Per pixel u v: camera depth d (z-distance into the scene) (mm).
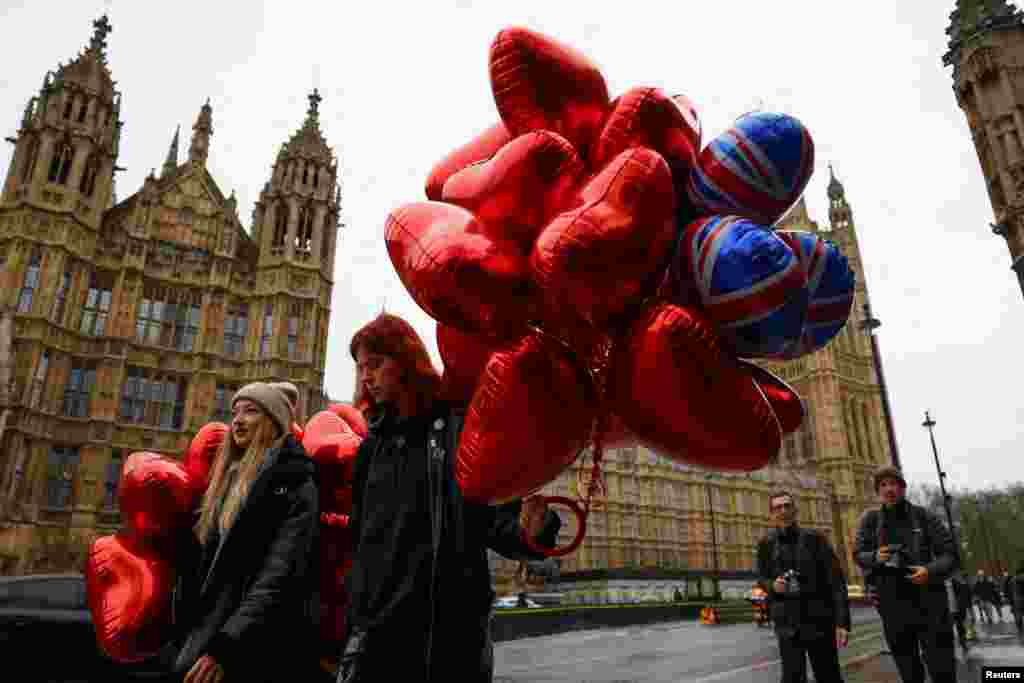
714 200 2354
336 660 2865
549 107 2402
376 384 2441
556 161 2145
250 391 3094
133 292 35625
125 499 3203
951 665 5184
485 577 2232
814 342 2703
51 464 31562
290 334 37875
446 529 2193
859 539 5801
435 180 2887
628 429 2557
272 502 2777
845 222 85625
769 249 2027
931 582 5230
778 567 5289
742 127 2357
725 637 18844
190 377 35812
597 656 13250
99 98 37469
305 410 36562
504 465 2006
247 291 38625
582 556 53031
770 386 2611
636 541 56531
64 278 33938
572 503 2342
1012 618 27000
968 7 25125
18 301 32156
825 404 77750
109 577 3133
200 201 39594
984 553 81875
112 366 33875
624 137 2301
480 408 2025
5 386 29672
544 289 2088
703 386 1974
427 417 2434
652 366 2002
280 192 40969
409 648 2092
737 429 2021
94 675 6367
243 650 2430
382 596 2162
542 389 1972
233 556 2703
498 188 2150
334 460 3160
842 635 5062
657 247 2088
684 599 43000
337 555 3057
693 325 2010
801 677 5051
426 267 2117
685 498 62000
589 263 1970
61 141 35875
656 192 2043
